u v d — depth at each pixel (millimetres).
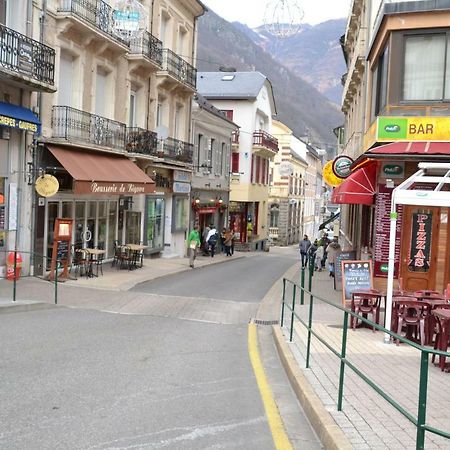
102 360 8344
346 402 6242
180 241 29891
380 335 10547
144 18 19500
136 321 11789
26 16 15695
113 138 20344
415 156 13711
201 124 32719
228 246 34688
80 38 18328
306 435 5652
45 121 16734
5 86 14984
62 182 17766
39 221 16703
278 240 62781
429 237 14617
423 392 3990
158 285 17719
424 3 14305
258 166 47688
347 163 19109
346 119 34656
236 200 44844
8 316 11391
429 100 14609
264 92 47875
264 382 7605
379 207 15039
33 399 6398
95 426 5602
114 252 21750
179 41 28234
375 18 18891
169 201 27922
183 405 6430
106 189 17625
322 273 25391
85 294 14680
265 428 5777
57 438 5238
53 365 7918
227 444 5266
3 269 15594
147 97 24297
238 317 13047
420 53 14633
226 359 8883
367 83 19938
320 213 77875
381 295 10828
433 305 9383
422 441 3996
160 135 24844
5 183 15453
